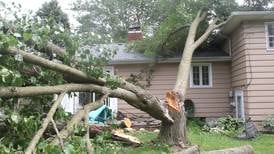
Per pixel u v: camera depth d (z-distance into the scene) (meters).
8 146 3.98
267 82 13.78
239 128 12.90
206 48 17.98
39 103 4.87
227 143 10.16
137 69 16.05
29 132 4.00
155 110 7.54
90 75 5.31
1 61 4.14
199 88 16.39
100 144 5.62
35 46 4.81
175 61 15.95
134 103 6.82
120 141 9.10
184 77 10.27
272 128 13.14
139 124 12.98
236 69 15.39
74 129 4.54
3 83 3.97
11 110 4.23
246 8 15.05
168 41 15.45
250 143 10.50
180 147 8.55
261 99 13.73
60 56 5.10
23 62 4.41
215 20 14.41
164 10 16.38
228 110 16.25
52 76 4.96
